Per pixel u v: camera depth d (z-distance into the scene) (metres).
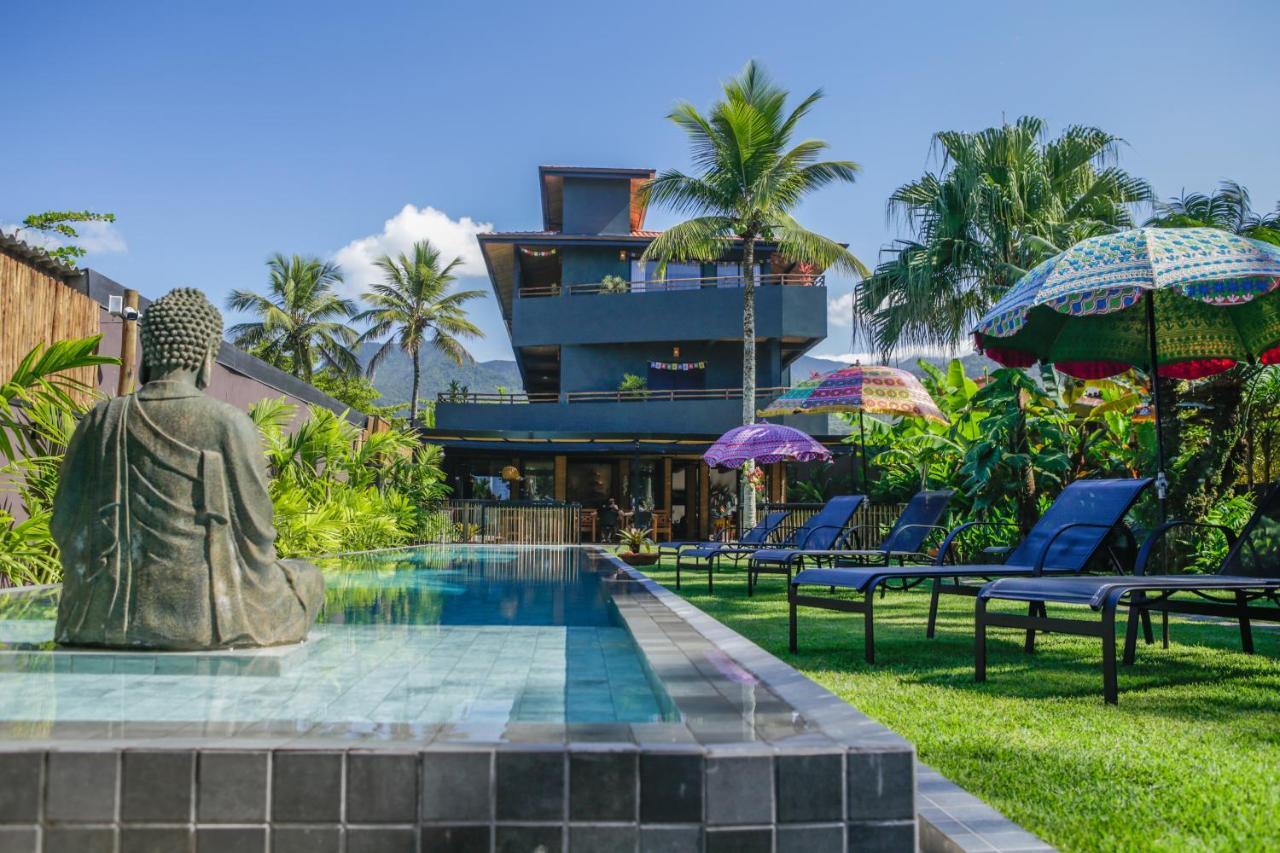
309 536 11.79
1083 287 5.80
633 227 35.03
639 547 15.54
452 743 2.15
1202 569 10.34
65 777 2.09
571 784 2.10
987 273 17.62
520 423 28.52
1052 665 5.10
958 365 17.12
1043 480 13.71
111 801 2.08
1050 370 13.73
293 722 2.43
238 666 3.97
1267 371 11.57
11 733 2.25
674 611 5.97
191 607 4.25
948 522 14.12
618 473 28.53
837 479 25.53
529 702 3.24
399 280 44.06
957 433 16.47
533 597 8.02
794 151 21.62
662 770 2.12
